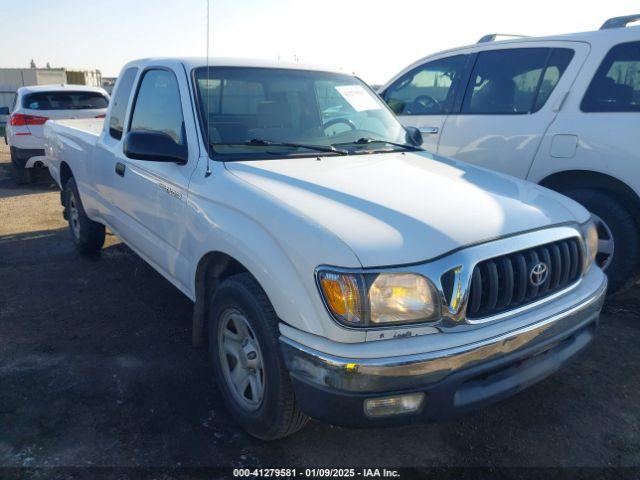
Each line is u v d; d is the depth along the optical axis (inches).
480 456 107.9
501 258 93.5
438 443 111.5
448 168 132.0
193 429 113.6
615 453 109.3
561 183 181.0
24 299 180.7
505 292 93.4
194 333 129.0
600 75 171.8
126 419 116.2
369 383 83.9
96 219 202.4
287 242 92.6
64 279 199.9
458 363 87.0
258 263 96.3
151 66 155.9
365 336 84.9
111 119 181.3
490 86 199.9
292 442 110.7
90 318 166.6
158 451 106.6
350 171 118.9
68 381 130.4
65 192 230.5
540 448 110.5
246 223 102.5
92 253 227.9
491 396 92.9
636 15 177.8
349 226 91.5
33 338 152.7
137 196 152.2
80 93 414.0
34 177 411.5
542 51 187.6
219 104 133.3
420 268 86.4
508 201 108.4
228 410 118.9
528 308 97.0
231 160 121.7
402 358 84.0
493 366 90.7
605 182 169.3
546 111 181.2
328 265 86.0
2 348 146.4
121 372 135.0
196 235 119.0
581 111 173.2
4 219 294.5
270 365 97.3
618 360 145.0
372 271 84.8
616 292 173.2
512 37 218.1
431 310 86.6
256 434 108.0
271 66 150.4
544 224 102.0
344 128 151.6
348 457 106.7
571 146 173.3
